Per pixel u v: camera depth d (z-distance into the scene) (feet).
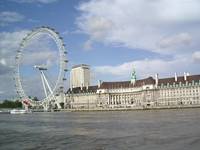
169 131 233.96
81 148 173.78
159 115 479.41
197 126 259.60
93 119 449.48
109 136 222.07
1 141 214.90
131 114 579.07
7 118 578.66
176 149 157.69
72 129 289.33
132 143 183.62
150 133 228.02
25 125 366.02
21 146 188.85
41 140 214.07
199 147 159.74
